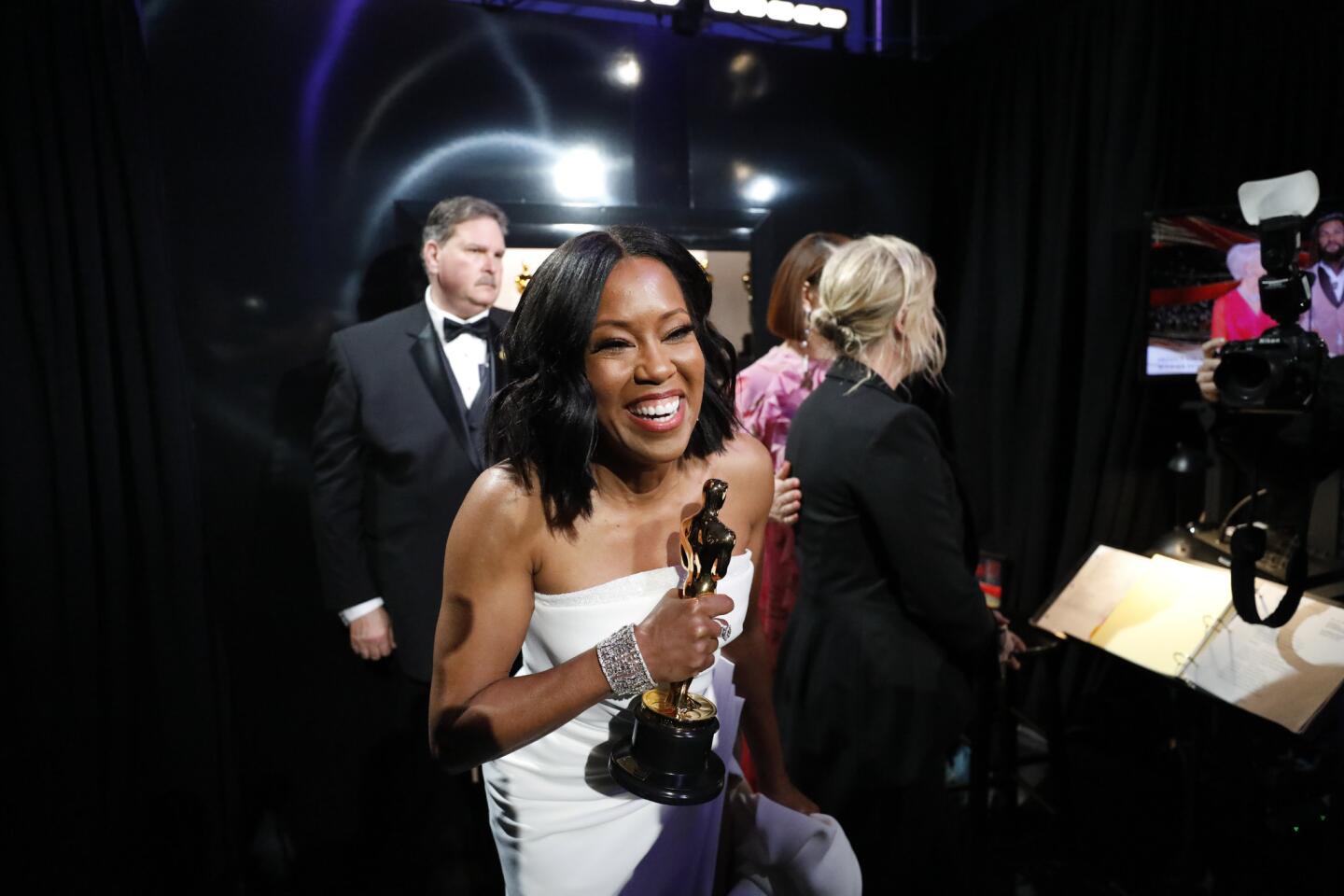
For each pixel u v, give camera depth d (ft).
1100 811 7.93
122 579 7.14
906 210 11.03
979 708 6.61
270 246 8.08
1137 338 8.50
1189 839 5.97
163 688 7.31
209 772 7.49
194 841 7.45
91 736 7.04
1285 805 6.86
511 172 8.93
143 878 7.36
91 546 7.03
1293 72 7.51
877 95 10.68
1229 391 4.84
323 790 8.57
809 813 4.35
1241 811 7.08
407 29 8.38
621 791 3.65
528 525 3.34
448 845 8.43
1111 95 8.49
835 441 5.22
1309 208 4.51
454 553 3.37
